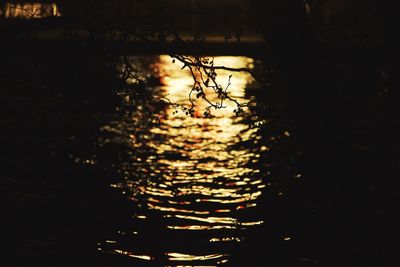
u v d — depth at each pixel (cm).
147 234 1101
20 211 1166
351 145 1427
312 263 990
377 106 1468
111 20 966
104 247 1034
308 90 1334
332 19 1173
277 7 1288
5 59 995
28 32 962
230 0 1812
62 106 2108
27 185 1326
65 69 1002
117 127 1909
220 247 1054
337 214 1192
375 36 1198
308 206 1242
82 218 1160
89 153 1619
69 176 1416
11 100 2122
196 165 1578
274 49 1352
